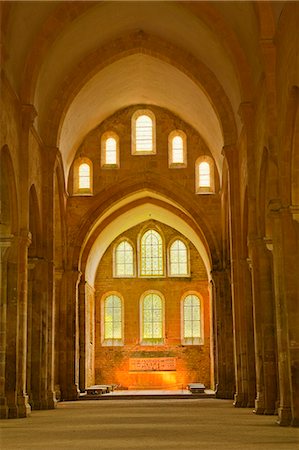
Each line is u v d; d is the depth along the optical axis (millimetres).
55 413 28172
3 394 26281
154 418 23922
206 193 44156
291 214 21781
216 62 32656
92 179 44688
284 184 21938
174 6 30547
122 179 44688
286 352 21781
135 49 35094
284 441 15164
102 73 37594
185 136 45250
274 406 25844
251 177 28375
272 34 23047
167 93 42406
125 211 48375
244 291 32406
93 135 45406
